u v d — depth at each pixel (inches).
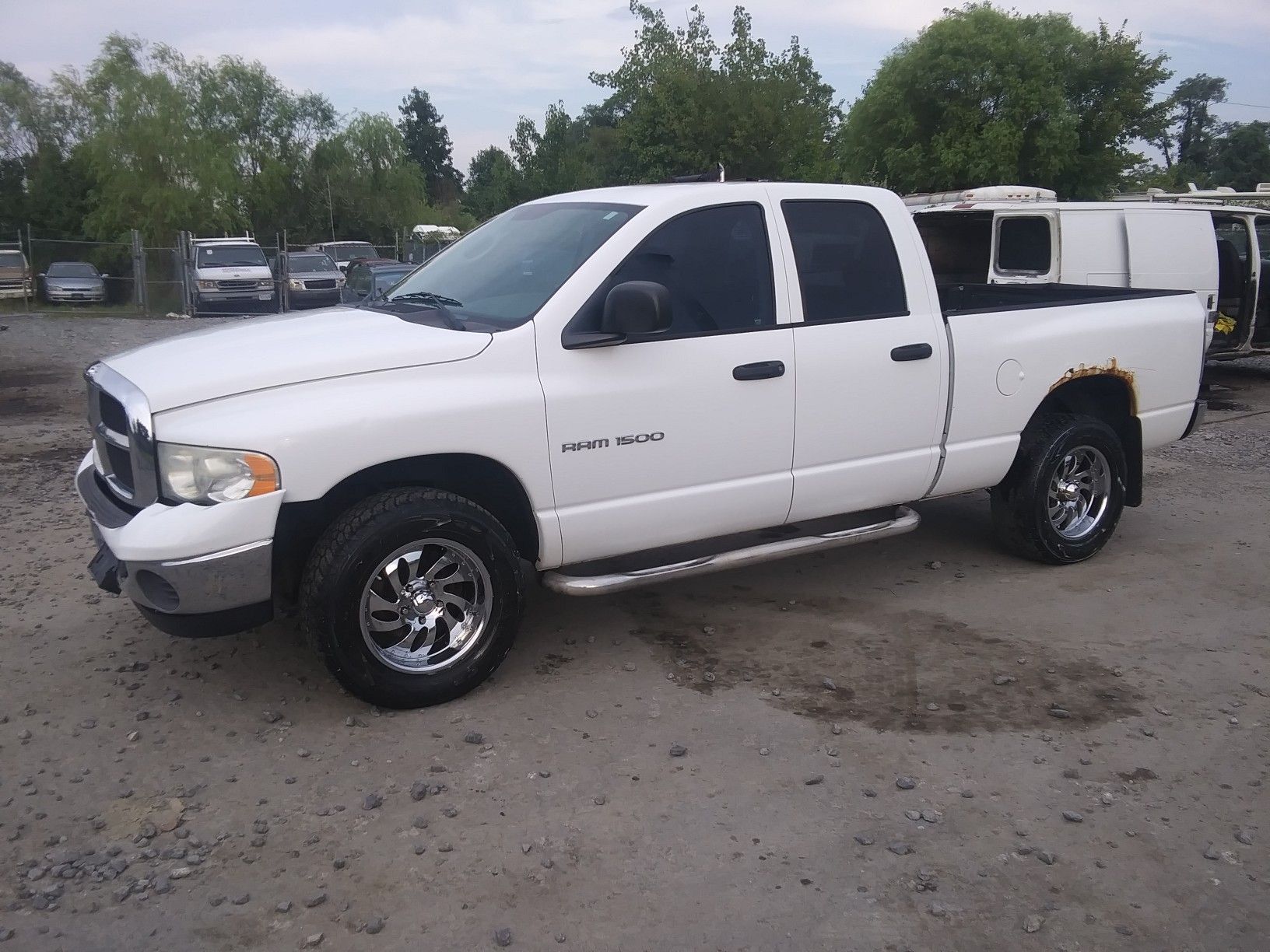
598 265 170.7
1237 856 128.0
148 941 112.3
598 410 168.4
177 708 164.1
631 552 179.2
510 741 154.5
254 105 1675.7
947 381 204.8
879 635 195.0
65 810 136.1
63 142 1601.9
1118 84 1092.5
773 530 217.3
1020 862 126.6
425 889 121.1
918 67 1081.4
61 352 701.9
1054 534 227.8
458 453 158.7
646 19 1149.7
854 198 197.9
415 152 3742.6
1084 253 406.6
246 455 145.0
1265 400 479.2
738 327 182.2
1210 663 182.4
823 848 129.2
